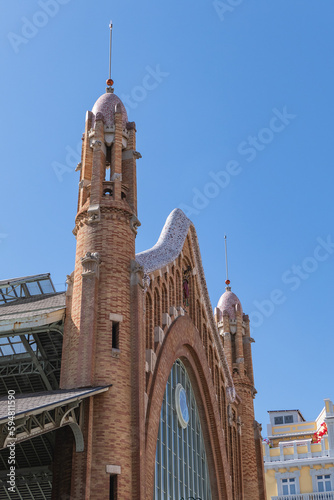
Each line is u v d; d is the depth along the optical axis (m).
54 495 32.66
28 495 42.34
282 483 70.12
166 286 46.19
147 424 37.47
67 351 35.69
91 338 35.16
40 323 35.72
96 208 38.69
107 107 43.03
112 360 35.38
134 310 37.47
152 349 41.19
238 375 58.66
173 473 42.81
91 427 33.12
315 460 70.12
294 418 85.62
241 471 54.38
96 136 41.19
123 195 40.94
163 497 40.62
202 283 54.00
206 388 49.94
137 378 35.72
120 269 37.94
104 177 40.94
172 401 44.97
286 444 73.31
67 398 30.19
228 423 54.09
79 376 34.47
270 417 86.19
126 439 34.12
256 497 54.53
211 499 48.31
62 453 33.16
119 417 34.25
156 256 46.03
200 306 52.72
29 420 28.17
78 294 36.88
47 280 42.03
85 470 32.09
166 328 44.34
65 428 33.59
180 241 50.16
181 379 47.59
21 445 39.03
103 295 36.84
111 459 33.12
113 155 41.34
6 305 41.16
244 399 58.16
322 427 76.19
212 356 53.50
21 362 39.03
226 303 61.25
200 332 51.69
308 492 69.12
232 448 53.88
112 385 34.72
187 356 47.91
